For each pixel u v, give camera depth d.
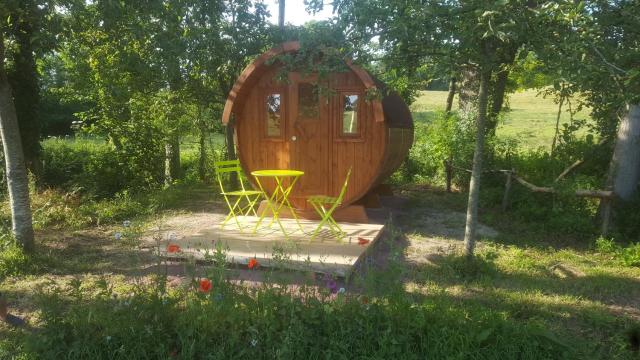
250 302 4.27
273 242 7.06
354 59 5.55
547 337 4.03
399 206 10.65
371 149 8.61
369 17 5.08
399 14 4.98
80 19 6.51
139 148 12.91
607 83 4.43
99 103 12.68
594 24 4.30
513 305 5.11
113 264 6.72
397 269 4.59
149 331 4.04
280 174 7.62
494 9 4.14
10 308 5.20
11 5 5.96
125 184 12.42
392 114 9.45
